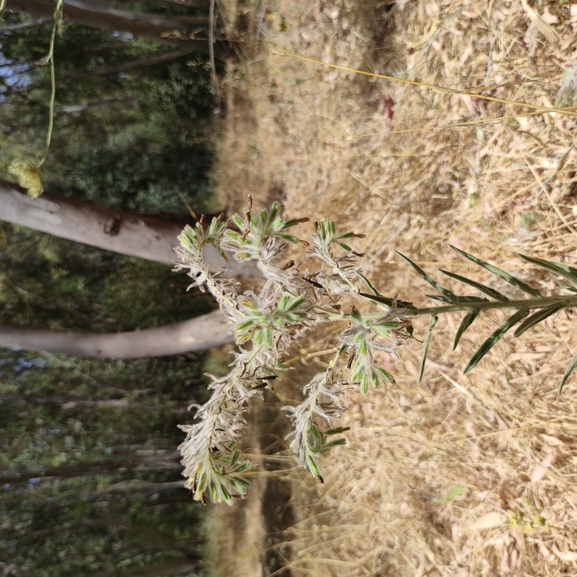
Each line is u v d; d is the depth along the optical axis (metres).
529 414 1.69
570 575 1.54
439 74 2.02
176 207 3.54
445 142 2.01
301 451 0.87
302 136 2.76
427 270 2.06
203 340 2.94
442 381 2.04
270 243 0.84
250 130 3.14
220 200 3.38
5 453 4.00
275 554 2.92
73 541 3.92
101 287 3.90
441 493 2.03
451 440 1.98
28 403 4.11
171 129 3.46
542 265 0.90
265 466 3.06
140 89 3.44
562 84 1.58
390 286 2.22
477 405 1.90
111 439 4.11
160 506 4.02
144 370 4.05
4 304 3.79
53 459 4.00
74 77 3.36
